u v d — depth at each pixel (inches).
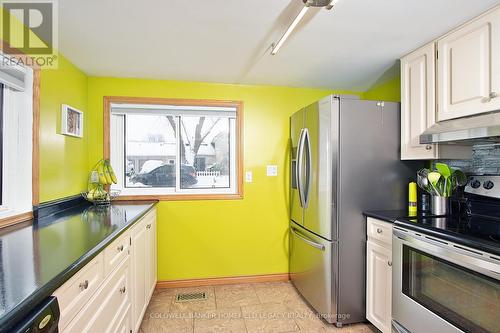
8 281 30.6
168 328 77.9
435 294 54.8
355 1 53.4
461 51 61.9
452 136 57.0
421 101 73.7
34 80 64.4
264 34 67.4
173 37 68.6
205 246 106.2
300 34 67.3
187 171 111.3
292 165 105.3
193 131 111.4
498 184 65.2
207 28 64.1
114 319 53.6
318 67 90.1
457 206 73.6
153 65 87.7
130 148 107.2
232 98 108.4
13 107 61.1
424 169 77.7
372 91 115.6
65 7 54.7
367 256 78.0
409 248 61.5
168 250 103.8
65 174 80.4
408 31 65.6
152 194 105.2
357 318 79.3
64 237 49.2
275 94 111.3
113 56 80.2
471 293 47.7
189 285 105.0
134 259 68.5
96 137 98.3
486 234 50.8
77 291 38.5
